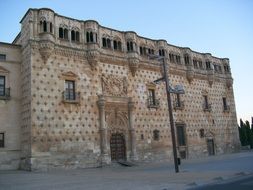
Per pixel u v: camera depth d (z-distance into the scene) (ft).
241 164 117.29
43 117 136.15
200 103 214.07
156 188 64.34
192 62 215.51
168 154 181.37
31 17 143.54
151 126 177.47
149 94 184.03
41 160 131.44
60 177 98.84
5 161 135.74
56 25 151.23
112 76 166.30
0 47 145.07
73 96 150.00
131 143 164.45
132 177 91.91
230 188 59.82
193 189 62.39
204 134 209.87
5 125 138.51
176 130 192.75
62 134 140.36
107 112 159.43
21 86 146.30
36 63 139.74
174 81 200.34
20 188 71.00
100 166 149.18
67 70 149.38
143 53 186.91
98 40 164.04
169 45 204.23
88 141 148.46
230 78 242.37
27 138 134.21
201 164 135.03
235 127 237.45
